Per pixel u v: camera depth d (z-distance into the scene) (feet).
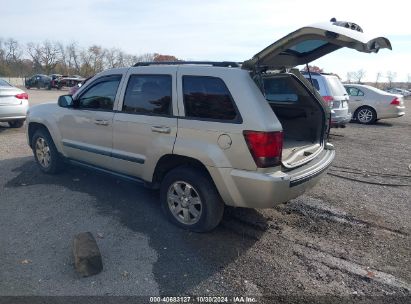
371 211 15.37
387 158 25.54
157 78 13.24
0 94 29.09
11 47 244.01
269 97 16.22
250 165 10.96
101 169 15.88
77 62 247.50
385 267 11.09
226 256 11.41
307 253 11.77
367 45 10.02
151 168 13.39
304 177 11.91
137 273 10.34
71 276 10.09
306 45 12.59
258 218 14.25
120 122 14.19
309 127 15.87
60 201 15.29
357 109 44.68
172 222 13.39
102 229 12.92
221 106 11.50
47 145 18.30
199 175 12.21
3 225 13.01
